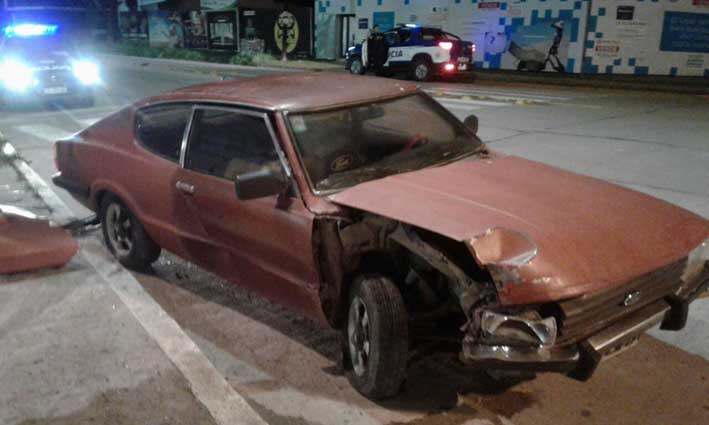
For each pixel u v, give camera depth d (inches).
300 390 139.0
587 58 919.0
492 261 108.9
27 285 195.2
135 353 154.8
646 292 119.4
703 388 138.7
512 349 108.6
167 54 1331.2
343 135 151.1
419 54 831.1
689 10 892.0
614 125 475.2
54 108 568.4
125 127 196.5
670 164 345.7
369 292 126.2
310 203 136.3
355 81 177.8
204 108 167.0
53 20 1507.1
